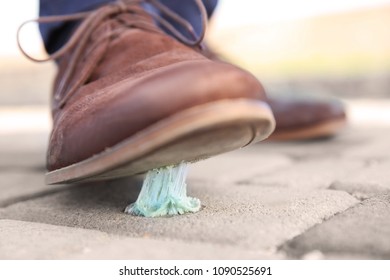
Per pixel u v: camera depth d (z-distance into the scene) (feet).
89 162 1.96
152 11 2.49
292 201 2.10
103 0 2.42
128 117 1.90
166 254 1.83
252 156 2.97
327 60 7.65
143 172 2.07
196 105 1.87
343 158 2.82
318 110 3.39
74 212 2.13
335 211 2.03
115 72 2.15
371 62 7.27
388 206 2.03
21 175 2.72
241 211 2.03
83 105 2.05
